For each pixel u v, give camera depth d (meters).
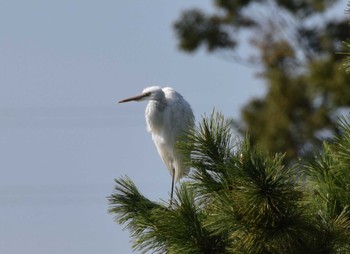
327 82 28.88
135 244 8.11
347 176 7.80
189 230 7.70
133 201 8.57
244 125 29.50
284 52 30.94
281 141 28.78
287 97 29.50
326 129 28.77
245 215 7.20
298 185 7.41
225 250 7.62
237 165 7.19
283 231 7.18
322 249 7.31
